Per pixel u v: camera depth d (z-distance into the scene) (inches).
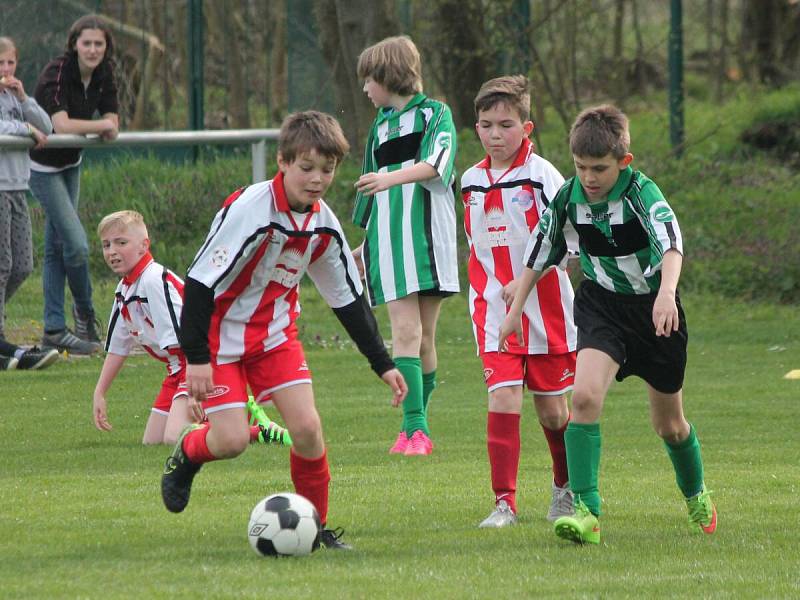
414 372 1059.3
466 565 639.8
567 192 732.0
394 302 1075.9
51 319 1531.7
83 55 1482.5
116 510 786.2
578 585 594.6
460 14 2677.2
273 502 666.2
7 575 608.1
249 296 673.0
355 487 881.5
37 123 1444.4
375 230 1090.1
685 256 2274.9
